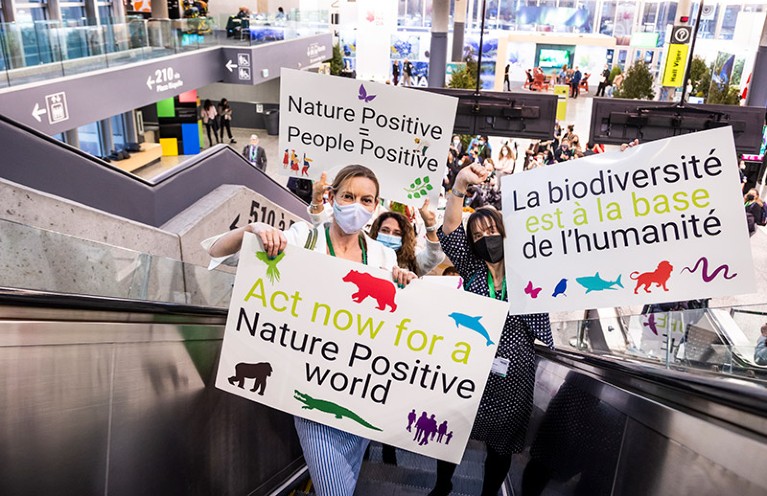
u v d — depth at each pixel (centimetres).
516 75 3191
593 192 327
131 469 247
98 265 310
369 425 266
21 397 206
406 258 357
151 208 562
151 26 1398
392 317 261
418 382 265
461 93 1224
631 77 2192
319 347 262
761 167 1573
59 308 218
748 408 171
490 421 332
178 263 309
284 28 1908
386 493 359
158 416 262
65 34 1102
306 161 373
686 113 1164
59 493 217
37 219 404
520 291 332
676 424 211
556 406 347
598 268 326
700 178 314
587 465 279
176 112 1902
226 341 262
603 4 3119
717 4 2967
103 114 1186
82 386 226
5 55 973
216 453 302
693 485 194
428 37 2872
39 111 1011
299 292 259
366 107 361
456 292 260
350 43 2792
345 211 264
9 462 201
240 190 698
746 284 312
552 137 1223
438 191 364
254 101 2311
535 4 3186
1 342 202
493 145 2162
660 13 3095
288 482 370
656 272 320
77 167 466
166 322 267
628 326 407
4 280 282
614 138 1203
